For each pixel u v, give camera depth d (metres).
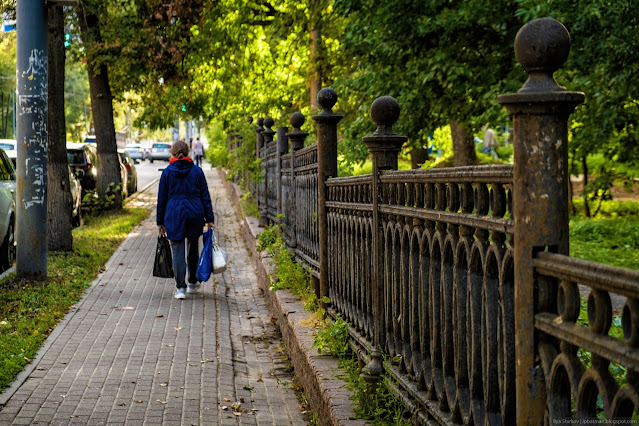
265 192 13.59
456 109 13.24
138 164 62.56
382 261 4.22
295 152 8.62
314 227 7.24
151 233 16.34
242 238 15.91
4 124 79.62
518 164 2.20
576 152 17.48
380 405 3.91
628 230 15.94
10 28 9.95
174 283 10.40
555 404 2.14
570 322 2.04
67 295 9.19
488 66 12.20
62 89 12.38
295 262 8.48
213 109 26.08
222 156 28.73
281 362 6.63
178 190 9.18
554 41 2.13
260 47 24.84
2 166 11.90
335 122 6.25
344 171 13.80
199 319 8.17
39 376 5.89
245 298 9.64
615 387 1.84
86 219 18.84
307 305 6.80
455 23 11.64
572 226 16.66
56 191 12.28
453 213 2.91
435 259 3.26
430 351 3.40
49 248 12.27
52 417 4.96
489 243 2.67
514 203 2.24
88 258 12.11
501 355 2.54
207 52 22.16
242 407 5.30
